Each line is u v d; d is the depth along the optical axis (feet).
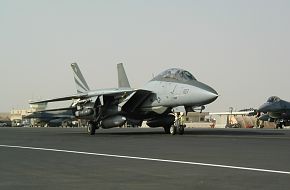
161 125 94.68
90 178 27.37
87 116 95.66
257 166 32.53
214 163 34.65
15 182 26.07
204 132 100.73
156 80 94.07
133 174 28.96
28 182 26.04
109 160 37.86
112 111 95.30
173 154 42.50
